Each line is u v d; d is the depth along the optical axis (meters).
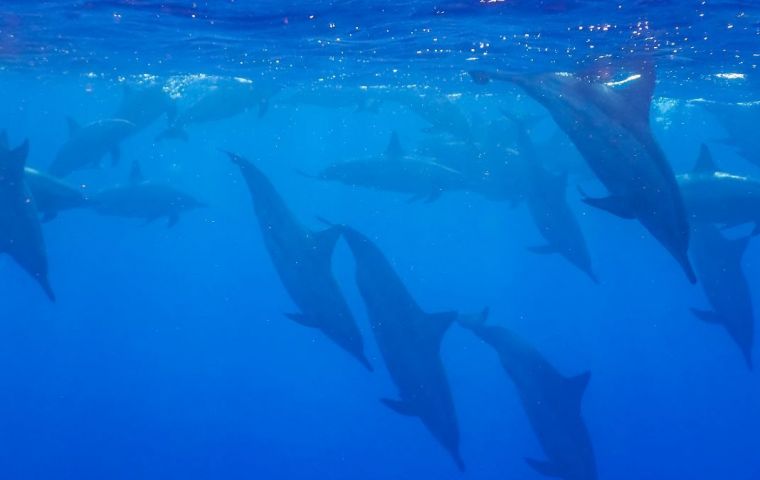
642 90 7.11
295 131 60.75
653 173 6.79
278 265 11.41
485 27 14.56
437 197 17.33
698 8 12.48
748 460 26.88
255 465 27.33
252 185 11.34
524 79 7.89
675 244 6.71
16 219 10.23
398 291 10.42
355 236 10.57
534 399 11.72
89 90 34.81
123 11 14.09
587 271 15.24
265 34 15.82
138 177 19.84
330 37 16.05
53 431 32.84
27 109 50.19
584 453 11.39
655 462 26.59
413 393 10.52
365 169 16.94
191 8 13.53
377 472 26.23
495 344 12.29
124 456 28.98
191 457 28.36
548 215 15.02
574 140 7.50
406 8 13.03
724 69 19.12
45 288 10.62
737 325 14.36
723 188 13.51
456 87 24.64
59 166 17.70
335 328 11.11
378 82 23.28
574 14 13.18
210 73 22.59
